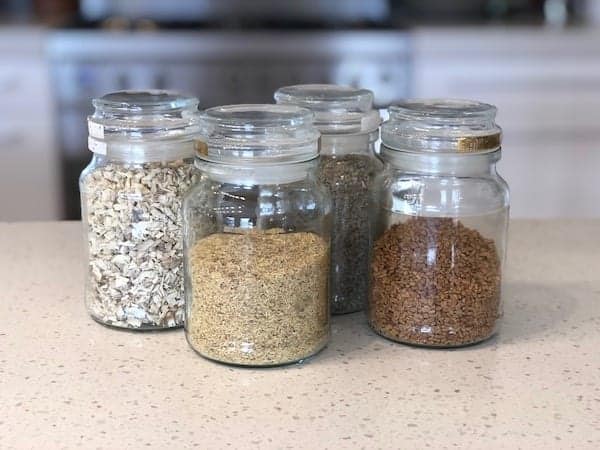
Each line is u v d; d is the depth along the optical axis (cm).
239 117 83
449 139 86
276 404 76
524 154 288
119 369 84
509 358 86
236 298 83
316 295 85
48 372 83
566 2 330
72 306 101
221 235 85
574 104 284
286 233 85
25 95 273
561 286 108
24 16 318
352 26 287
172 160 93
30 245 125
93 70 271
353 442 70
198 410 75
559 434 71
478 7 339
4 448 69
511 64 279
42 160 279
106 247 92
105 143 91
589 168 291
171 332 93
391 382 81
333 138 95
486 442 70
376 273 91
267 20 316
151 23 297
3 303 101
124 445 70
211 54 272
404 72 277
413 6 339
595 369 84
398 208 89
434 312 88
